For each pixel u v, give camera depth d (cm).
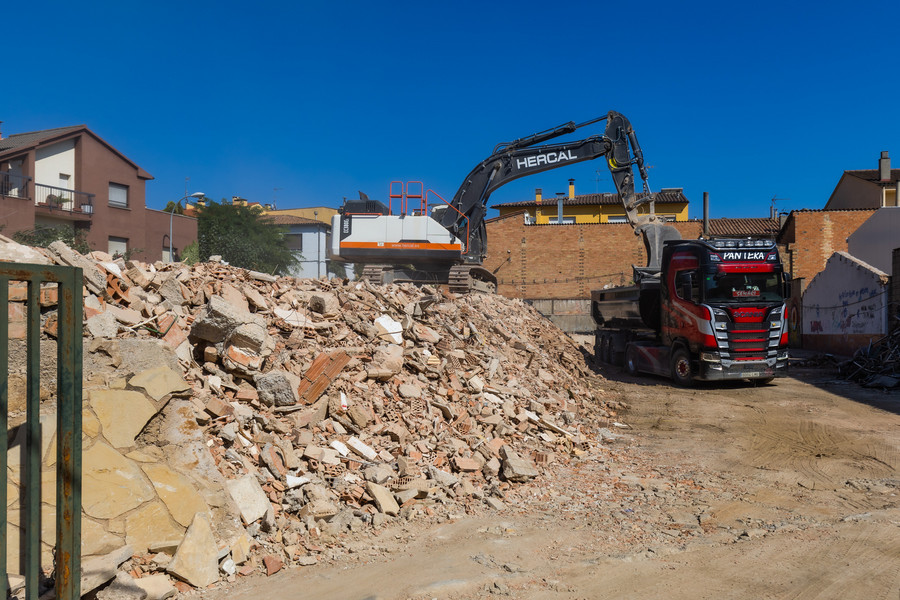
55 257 696
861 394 1568
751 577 504
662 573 511
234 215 4781
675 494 751
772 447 1015
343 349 827
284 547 528
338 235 2161
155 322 722
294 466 630
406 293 1367
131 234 3544
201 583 461
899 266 2112
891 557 546
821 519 658
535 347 1619
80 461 352
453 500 682
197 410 603
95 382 495
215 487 519
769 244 1689
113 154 3459
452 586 475
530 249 4691
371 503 630
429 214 2320
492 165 2341
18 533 438
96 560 436
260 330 729
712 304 1641
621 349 2167
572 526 629
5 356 320
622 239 4588
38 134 3400
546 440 947
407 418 816
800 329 3092
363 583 478
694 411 1345
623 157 2327
